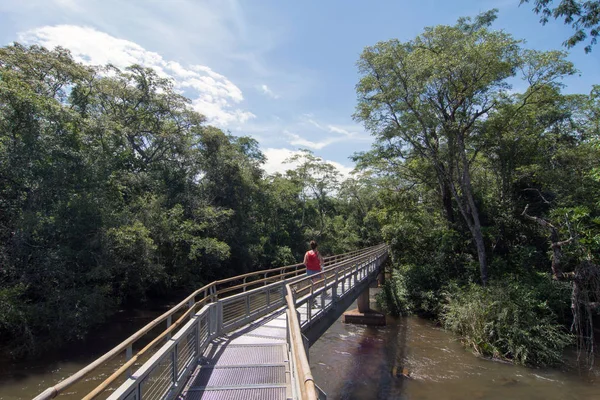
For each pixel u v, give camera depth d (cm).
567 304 1570
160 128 3056
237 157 3706
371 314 1936
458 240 2286
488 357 1413
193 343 636
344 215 6212
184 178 3038
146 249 1872
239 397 513
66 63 2108
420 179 2533
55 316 1411
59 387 280
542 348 1347
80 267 1605
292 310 535
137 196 2394
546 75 1892
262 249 3475
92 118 2098
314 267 1156
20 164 1466
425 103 2055
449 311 1842
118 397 353
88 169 1750
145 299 2205
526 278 1841
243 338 779
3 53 1750
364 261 1858
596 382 1190
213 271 2972
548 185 2033
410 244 2612
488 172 2542
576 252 1405
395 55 2028
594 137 2011
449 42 1980
